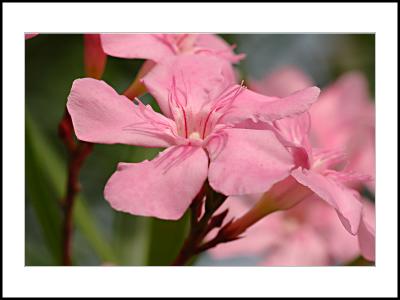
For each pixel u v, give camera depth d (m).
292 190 0.23
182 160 0.21
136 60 0.33
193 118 0.23
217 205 0.23
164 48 0.25
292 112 0.21
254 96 0.23
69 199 0.26
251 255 0.33
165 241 0.27
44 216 0.28
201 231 0.23
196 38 0.26
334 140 0.33
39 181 0.28
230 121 0.22
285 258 0.33
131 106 0.22
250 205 0.31
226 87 0.23
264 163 0.21
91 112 0.21
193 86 0.23
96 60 0.25
